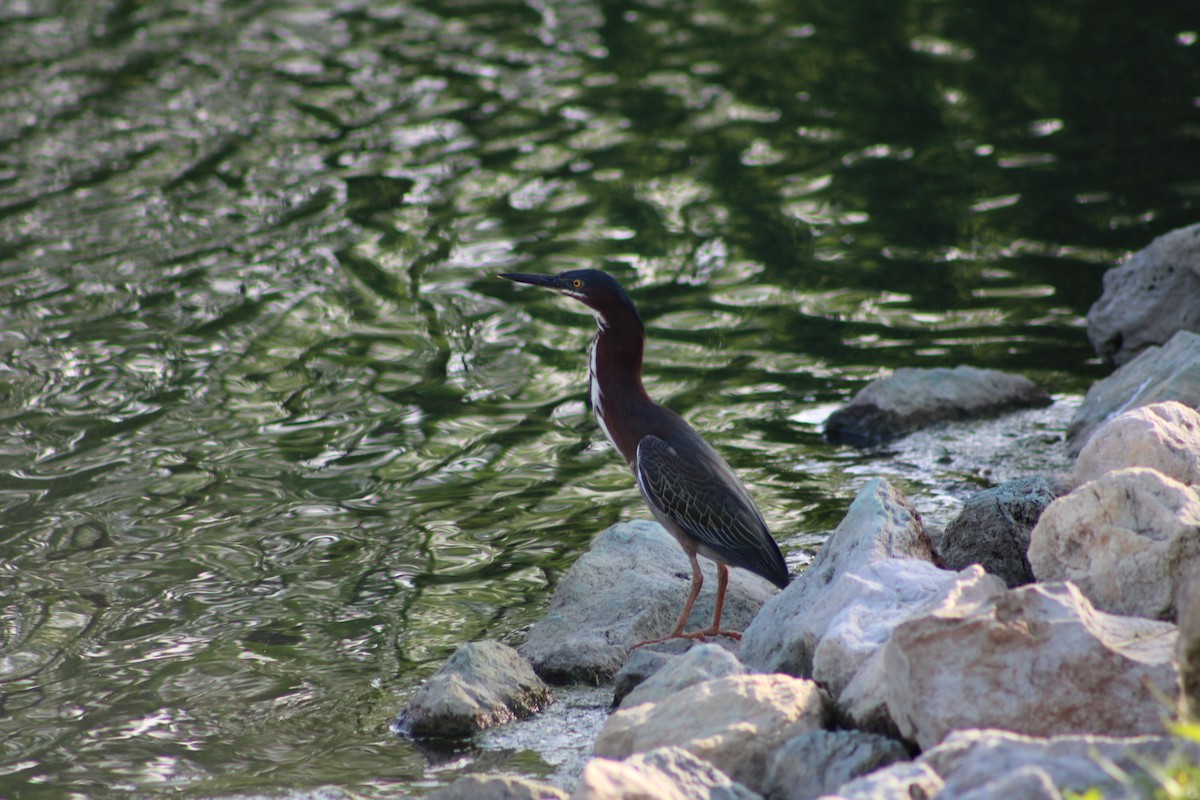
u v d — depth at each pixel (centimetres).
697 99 2455
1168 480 782
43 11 2958
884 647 714
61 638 990
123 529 1161
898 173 2120
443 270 1792
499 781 672
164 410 1402
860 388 1467
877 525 877
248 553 1124
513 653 905
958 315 1648
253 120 2338
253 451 1318
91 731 869
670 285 1747
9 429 1352
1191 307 1435
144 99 2427
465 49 2745
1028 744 580
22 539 1141
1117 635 678
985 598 703
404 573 1091
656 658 875
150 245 1844
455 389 1468
